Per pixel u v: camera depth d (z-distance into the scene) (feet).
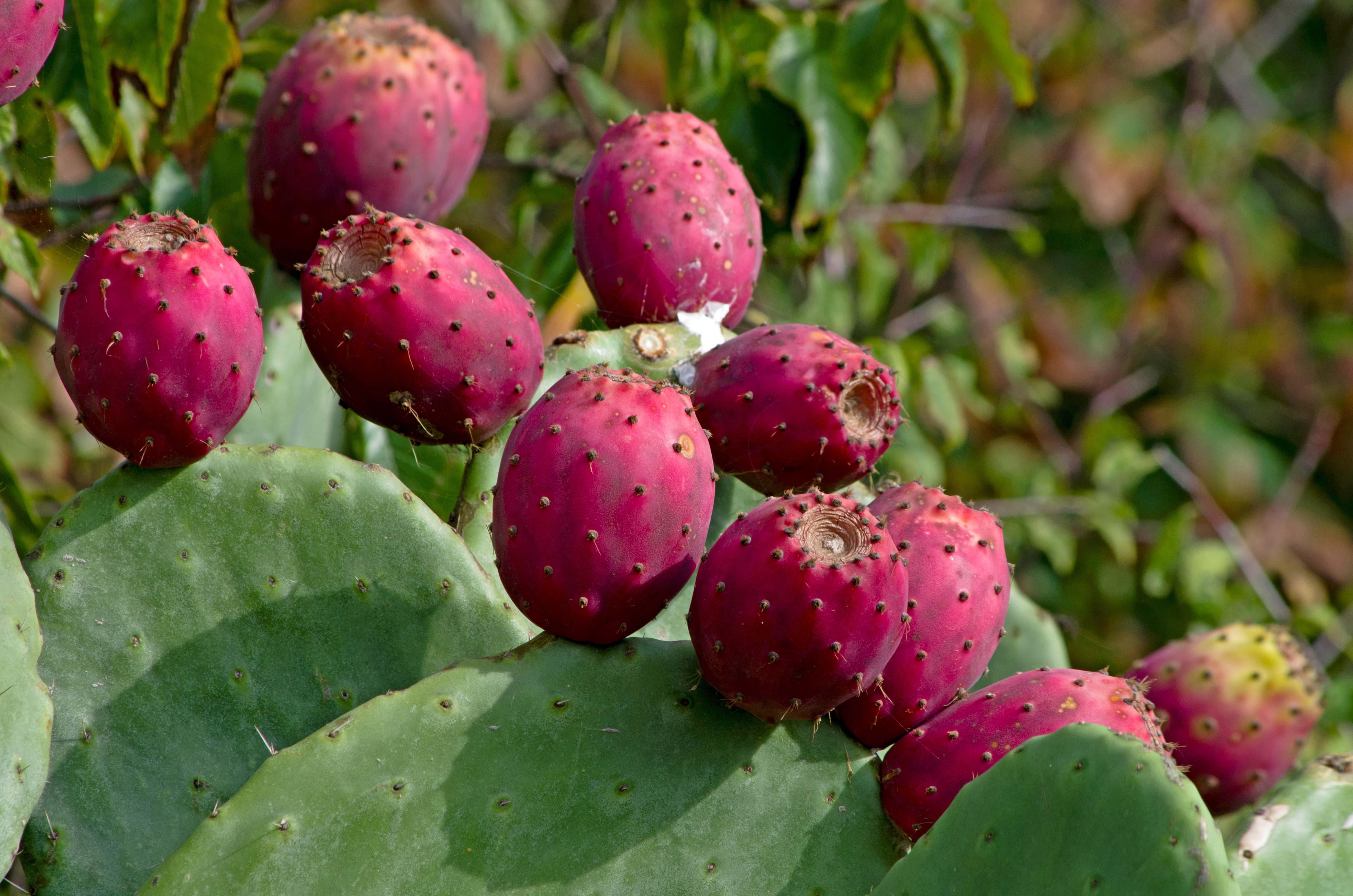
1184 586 7.46
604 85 7.43
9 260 4.88
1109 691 4.10
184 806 4.11
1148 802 3.86
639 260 4.42
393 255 4.09
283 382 4.74
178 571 4.14
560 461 4.02
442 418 4.16
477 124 4.87
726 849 4.06
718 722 4.08
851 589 3.94
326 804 4.00
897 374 4.26
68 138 6.57
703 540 4.08
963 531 4.14
